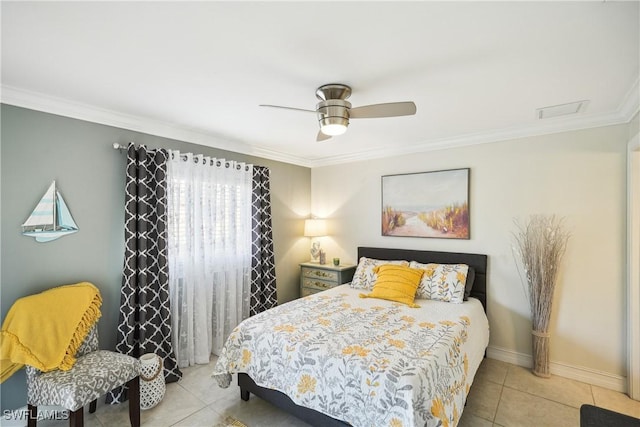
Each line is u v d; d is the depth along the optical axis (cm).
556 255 273
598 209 265
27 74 190
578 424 215
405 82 201
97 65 179
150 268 271
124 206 266
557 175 283
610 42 154
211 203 323
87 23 140
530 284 285
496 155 315
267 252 384
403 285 300
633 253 245
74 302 219
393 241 386
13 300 211
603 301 263
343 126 204
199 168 311
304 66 181
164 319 275
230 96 223
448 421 168
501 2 126
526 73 188
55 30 145
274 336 217
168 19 137
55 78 195
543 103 236
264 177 385
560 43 156
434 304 287
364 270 354
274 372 209
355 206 420
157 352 267
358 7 129
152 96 223
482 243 323
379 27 144
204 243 316
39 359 193
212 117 269
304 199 457
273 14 134
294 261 440
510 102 235
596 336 266
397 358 179
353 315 253
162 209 278
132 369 208
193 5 127
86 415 226
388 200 387
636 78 194
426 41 155
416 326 229
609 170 261
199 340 309
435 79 197
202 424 216
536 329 280
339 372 180
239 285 353
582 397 246
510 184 307
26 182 217
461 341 219
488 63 176
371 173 405
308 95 222
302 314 256
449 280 304
